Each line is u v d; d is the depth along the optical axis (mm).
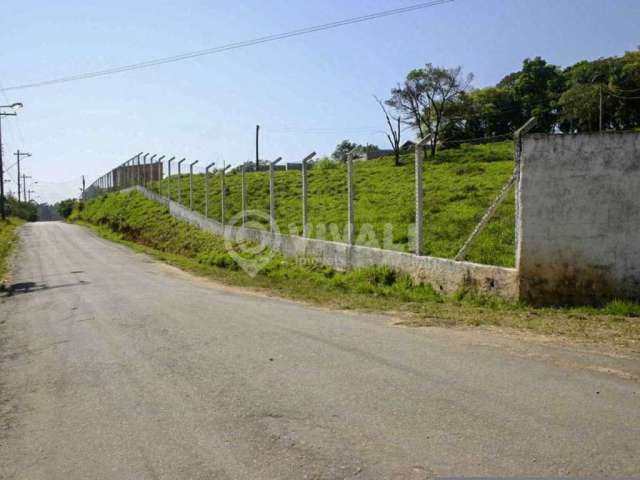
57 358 7484
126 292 13422
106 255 25281
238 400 5387
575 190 8875
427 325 8273
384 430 4477
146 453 4348
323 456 4090
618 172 8617
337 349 7016
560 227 9000
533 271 9219
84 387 6121
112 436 4727
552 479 3607
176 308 10742
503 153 26656
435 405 4949
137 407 5391
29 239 36594
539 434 4270
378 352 6781
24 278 18109
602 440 4137
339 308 10203
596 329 7547
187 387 5883
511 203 16406
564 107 45250
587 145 8773
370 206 19922
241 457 4168
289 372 6145
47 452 4488
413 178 24312
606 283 8766
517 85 56562
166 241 29484
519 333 7539
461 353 6598
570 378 5547
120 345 7953
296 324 8734
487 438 4234
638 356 6277
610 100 41406
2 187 56906
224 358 6895
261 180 33781
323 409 5004
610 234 8703
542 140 9047
